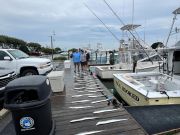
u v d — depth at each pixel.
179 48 7.38
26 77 3.49
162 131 3.73
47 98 3.22
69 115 4.86
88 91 7.73
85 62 15.27
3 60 9.87
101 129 3.95
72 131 3.91
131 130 3.82
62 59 35.06
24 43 46.94
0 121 4.85
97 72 15.27
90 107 5.46
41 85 3.12
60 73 7.82
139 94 6.18
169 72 8.02
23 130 3.05
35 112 3.03
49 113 3.40
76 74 13.44
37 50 56.31
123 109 4.95
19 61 10.01
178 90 6.14
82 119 4.50
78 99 6.47
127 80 8.15
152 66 12.91
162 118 4.21
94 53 24.36
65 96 6.91
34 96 3.08
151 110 4.65
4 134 4.02
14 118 3.05
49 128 3.40
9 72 6.78
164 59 8.81
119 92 8.79
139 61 13.31
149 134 3.65
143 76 9.18
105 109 5.17
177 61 7.74
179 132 3.69
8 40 41.28
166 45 8.52
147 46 11.19
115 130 3.86
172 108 4.70
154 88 7.14
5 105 3.02
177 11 8.23
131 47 13.12
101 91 7.71
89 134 3.76
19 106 2.94
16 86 3.04
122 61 14.62
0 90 6.09
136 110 4.72
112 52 19.75
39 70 10.15
